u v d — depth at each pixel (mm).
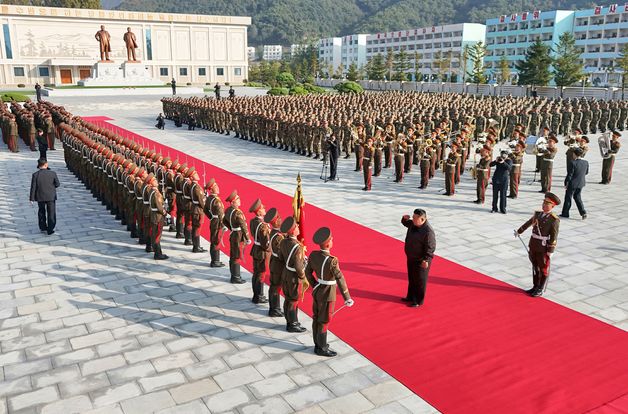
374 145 20516
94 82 66688
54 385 6941
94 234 13547
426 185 18641
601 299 9602
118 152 17609
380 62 105812
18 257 11758
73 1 115688
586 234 13539
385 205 16328
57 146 28172
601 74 100750
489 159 16344
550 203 9383
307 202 16594
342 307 9211
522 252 12148
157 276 10695
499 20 119250
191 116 36125
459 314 8969
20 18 76000
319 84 116875
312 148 25281
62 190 18453
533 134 31938
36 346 7926
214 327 8578
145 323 8680
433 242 8859
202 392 6805
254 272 9305
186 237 12664
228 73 94562
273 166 22766
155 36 86688
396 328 8484
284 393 6793
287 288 8188
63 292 9867
